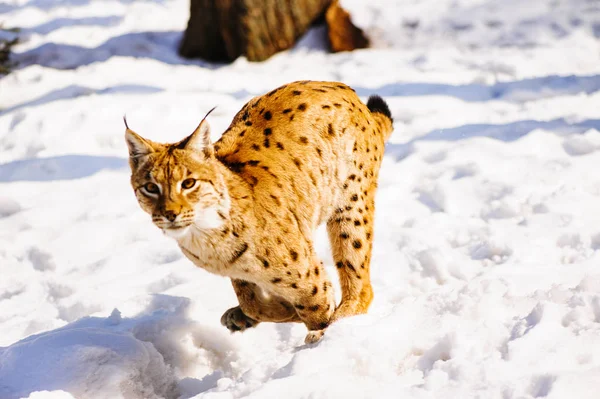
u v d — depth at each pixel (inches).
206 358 532.4
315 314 503.8
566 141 821.9
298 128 510.3
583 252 601.0
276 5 1216.2
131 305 581.6
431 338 453.4
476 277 562.6
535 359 408.8
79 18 1476.4
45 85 1153.4
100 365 464.1
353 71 1115.3
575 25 1178.0
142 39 1347.2
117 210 796.0
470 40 1181.1
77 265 705.6
